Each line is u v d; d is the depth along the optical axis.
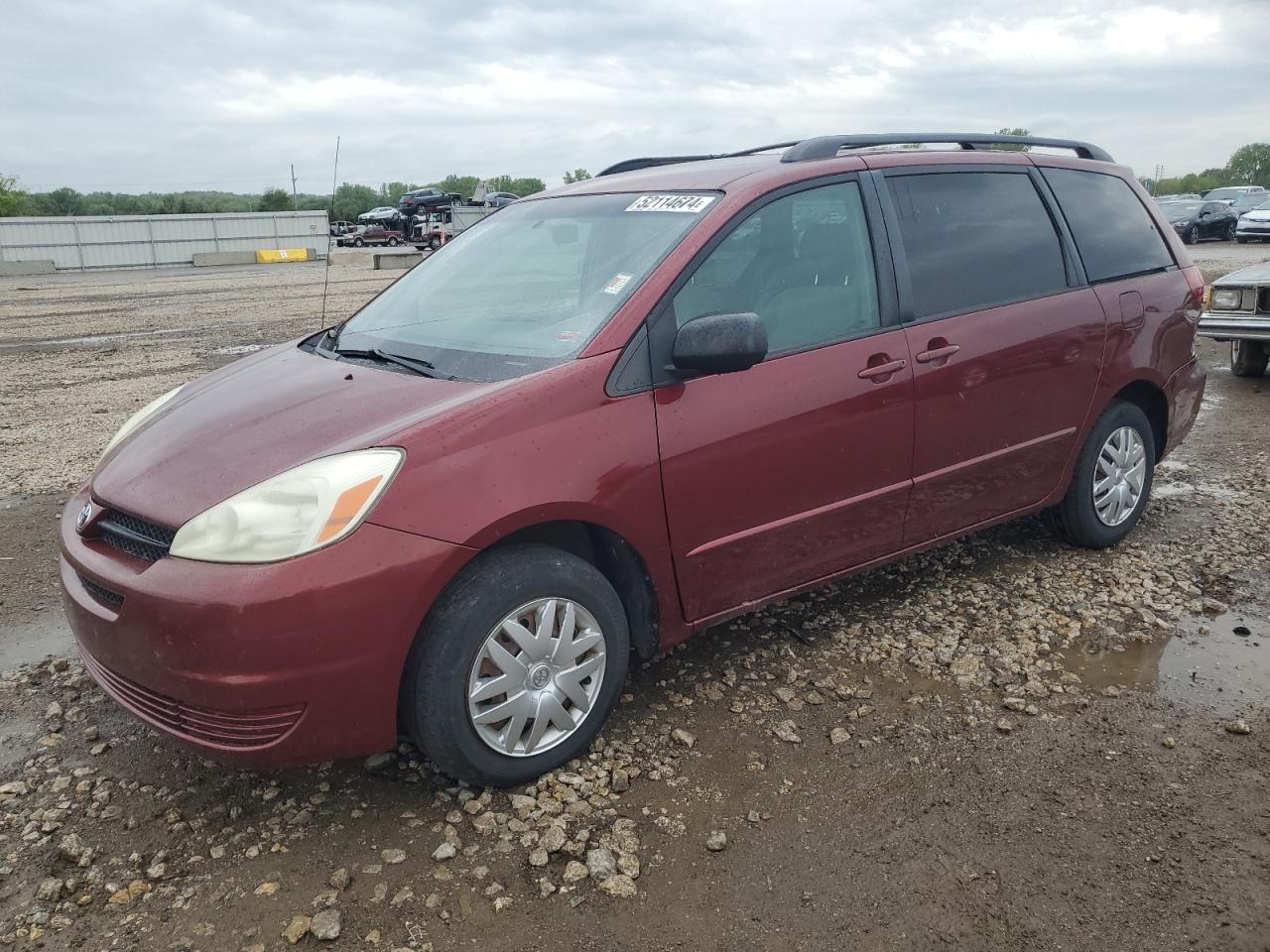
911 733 3.18
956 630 3.88
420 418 2.74
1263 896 2.41
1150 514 5.17
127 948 2.34
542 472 2.79
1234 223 28.69
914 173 3.84
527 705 2.86
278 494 2.57
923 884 2.49
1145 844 2.61
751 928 2.37
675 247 3.19
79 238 43.53
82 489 3.35
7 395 9.77
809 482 3.39
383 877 2.56
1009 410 3.96
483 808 2.83
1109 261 4.41
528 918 2.41
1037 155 4.36
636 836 2.70
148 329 15.34
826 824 2.73
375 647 2.57
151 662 2.58
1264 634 3.79
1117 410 4.46
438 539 2.62
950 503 3.88
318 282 26.33
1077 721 3.22
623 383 2.98
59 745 3.23
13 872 2.62
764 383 3.25
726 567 3.28
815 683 3.50
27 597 4.52
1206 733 3.13
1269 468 5.97
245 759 2.58
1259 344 8.64
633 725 3.25
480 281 3.66
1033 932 2.32
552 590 2.85
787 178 3.47
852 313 3.53
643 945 2.32
